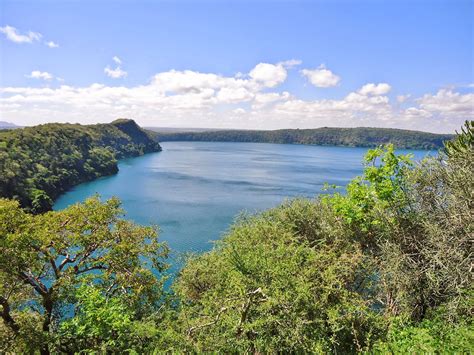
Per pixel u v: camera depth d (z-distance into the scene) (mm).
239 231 15594
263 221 16250
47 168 96875
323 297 9148
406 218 11422
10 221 15266
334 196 13992
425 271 9547
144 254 17406
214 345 8875
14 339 13320
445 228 9883
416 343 7938
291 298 8703
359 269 11375
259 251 10969
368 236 13453
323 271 10492
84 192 92688
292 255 10938
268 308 8516
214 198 80500
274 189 93438
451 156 11367
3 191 70938
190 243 47094
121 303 12570
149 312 14297
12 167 81188
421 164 11812
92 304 10945
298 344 8242
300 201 16828
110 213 17641
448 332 8352
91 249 16578
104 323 10375
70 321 12031
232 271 10219
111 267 15695
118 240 17328
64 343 12992
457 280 8969
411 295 9945
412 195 11633
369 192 12984
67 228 16250
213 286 13930
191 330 9438
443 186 10914
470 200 9281
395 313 10102
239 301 9211
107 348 9938
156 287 15547
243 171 139750
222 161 189000
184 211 66938
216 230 53688
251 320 9203
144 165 164750
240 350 8617
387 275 10523
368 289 11578
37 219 16312
